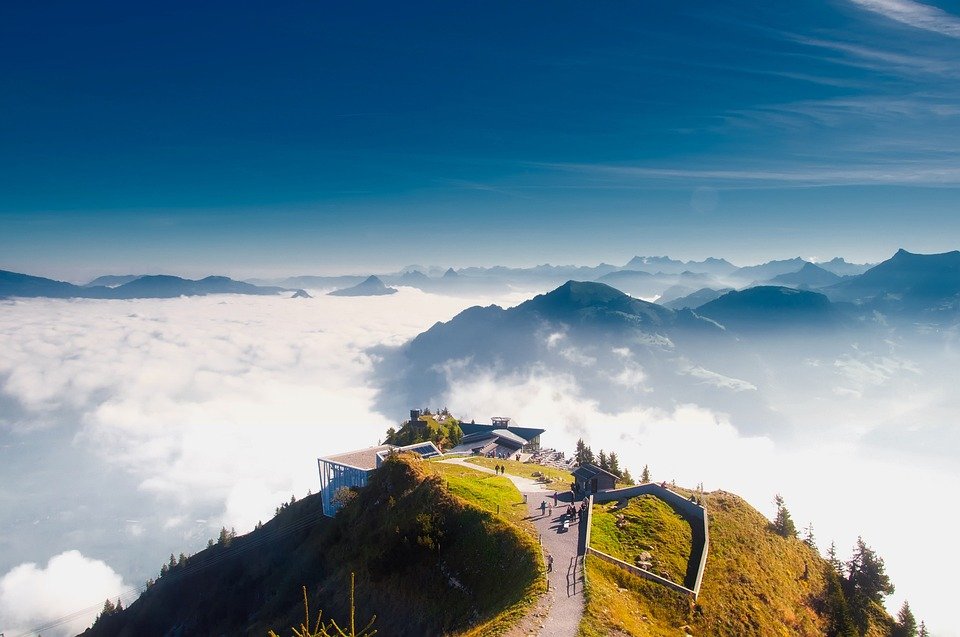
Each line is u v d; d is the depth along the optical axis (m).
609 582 63.69
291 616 94.19
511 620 54.78
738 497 103.75
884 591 92.44
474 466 127.25
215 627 122.88
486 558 74.81
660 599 63.19
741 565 76.75
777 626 67.00
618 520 82.25
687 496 98.69
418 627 72.56
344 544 105.19
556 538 75.44
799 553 92.12
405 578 81.31
